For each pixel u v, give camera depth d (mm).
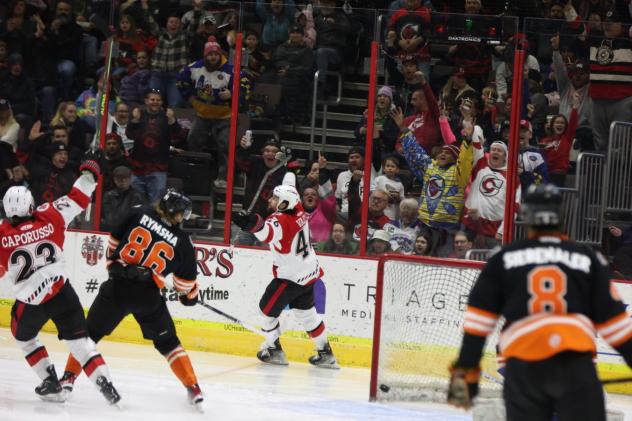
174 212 11148
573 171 14938
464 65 15148
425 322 12859
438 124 15273
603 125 14867
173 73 16250
